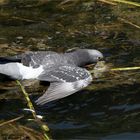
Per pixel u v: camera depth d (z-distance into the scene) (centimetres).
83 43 1625
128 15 1803
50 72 1347
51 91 1273
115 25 1734
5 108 1306
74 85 1298
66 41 1639
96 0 1909
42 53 1412
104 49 1588
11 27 1731
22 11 1844
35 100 1337
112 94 1366
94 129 1236
